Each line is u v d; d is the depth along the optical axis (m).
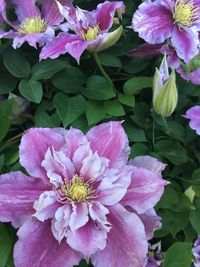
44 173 0.34
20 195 0.33
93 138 0.36
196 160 0.42
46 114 0.39
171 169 0.41
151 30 0.40
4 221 0.32
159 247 0.41
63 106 0.38
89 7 0.47
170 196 0.39
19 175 0.34
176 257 0.38
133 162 0.36
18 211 0.33
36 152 0.34
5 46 0.40
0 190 0.33
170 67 0.41
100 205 0.33
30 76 0.39
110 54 0.42
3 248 0.34
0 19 0.42
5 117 0.37
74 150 0.35
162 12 0.41
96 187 0.34
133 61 0.43
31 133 0.34
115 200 0.33
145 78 0.40
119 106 0.39
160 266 0.40
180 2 0.41
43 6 0.43
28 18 0.43
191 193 0.39
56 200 0.33
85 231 0.33
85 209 0.33
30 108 0.41
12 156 0.37
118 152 0.35
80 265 0.37
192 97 0.45
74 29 0.40
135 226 0.33
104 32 0.40
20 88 0.38
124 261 0.33
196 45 0.40
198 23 0.41
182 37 0.40
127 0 0.46
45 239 0.33
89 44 0.38
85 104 0.38
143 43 0.43
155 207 0.39
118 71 0.43
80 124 0.39
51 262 0.32
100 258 0.33
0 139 0.37
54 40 0.39
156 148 0.40
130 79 0.40
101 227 0.33
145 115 0.41
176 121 0.43
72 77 0.40
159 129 0.41
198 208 0.40
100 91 0.39
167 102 0.38
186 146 0.42
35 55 0.42
